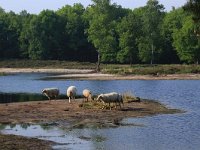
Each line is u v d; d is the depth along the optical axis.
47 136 28.91
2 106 41.50
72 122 33.91
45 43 137.50
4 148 25.00
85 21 143.62
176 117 36.41
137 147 25.89
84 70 111.81
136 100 45.56
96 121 34.16
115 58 120.88
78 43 141.25
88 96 44.41
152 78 86.75
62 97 51.50
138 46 118.94
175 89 63.00
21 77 94.38
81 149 25.36
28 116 36.19
